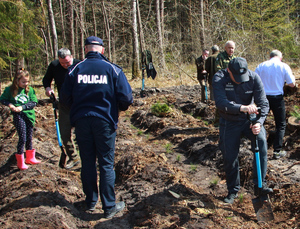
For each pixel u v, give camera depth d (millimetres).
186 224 3182
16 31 14234
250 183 4180
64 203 3744
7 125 8023
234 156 3598
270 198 3727
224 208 3549
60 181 4391
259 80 3473
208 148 5336
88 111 3354
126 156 5148
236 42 17859
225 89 3521
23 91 4848
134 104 9586
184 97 10727
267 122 6570
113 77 3412
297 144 5473
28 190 4004
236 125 3539
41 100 10469
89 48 3535
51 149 5949
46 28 26641
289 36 18922
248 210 3510
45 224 3154
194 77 16156
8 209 3584
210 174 4660
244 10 20141
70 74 3465
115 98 3469
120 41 29484
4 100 4750
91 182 3582
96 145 3438
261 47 20203
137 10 16672
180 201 3705
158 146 6070
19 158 4801
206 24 19250
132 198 3982
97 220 3510
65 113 4977
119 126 7473
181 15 31531
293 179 4285
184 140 6000
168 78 16156
